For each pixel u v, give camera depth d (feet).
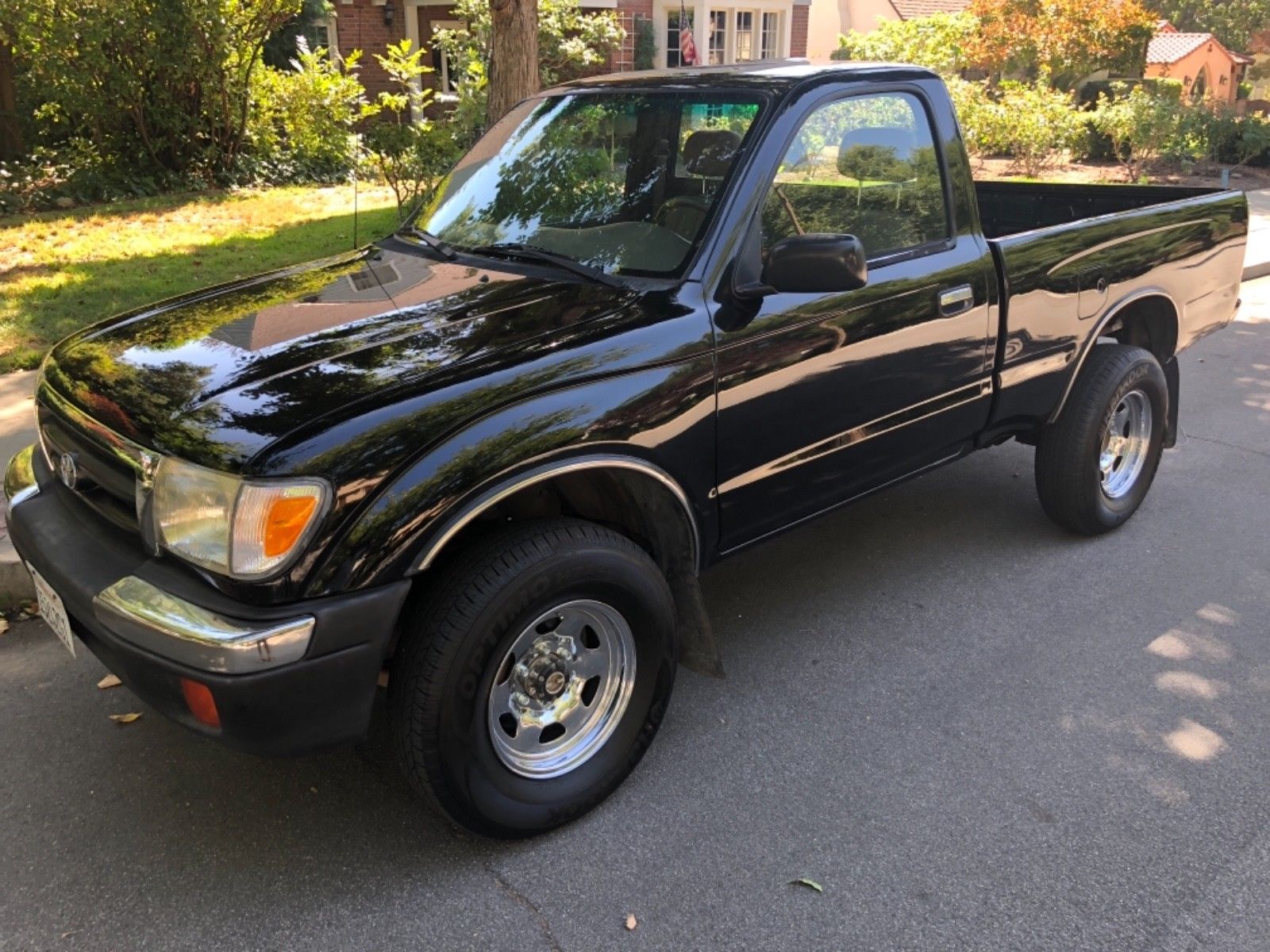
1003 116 51.26
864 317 10.78
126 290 26.00
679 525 9.83
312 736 7.77
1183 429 20.07
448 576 8.30
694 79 11.37
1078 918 8.30
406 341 8.89
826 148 10.79
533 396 8.41
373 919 8.32
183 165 44.73
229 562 7.41
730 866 8.91
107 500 8.80
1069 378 13.87
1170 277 14.98
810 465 10.84
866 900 8.51
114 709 11.12
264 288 10.91
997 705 11.23
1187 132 55.47
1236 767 10.17
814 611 13.28
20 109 45.47
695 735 10.73
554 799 9.11
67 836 9.24
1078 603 13.41
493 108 26.53
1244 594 13.62
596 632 9.40
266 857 9.00
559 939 8.14
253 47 44.47
